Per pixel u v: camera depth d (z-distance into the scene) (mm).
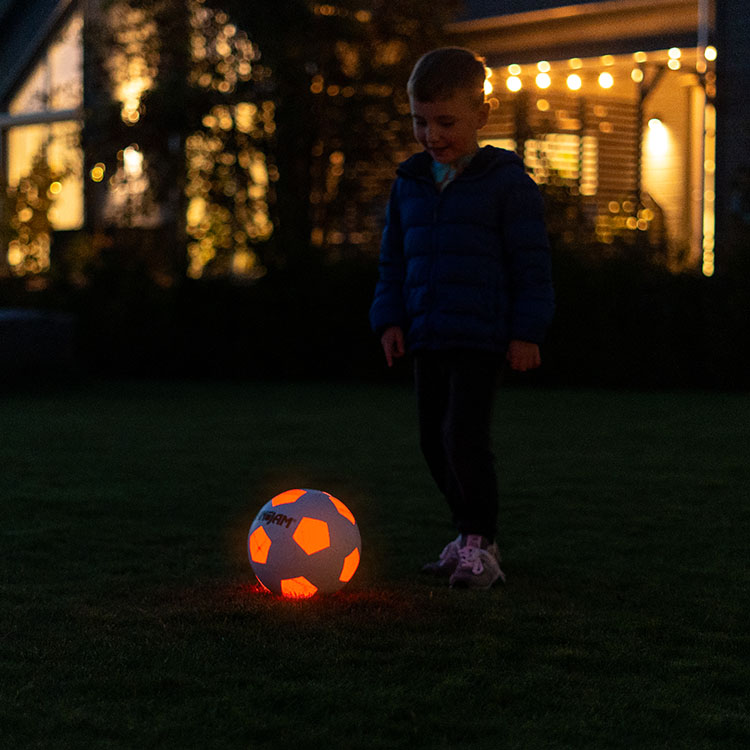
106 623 3068
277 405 9344
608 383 11148
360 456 6477
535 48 13797
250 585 3502
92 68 14469
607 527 4527
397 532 4391
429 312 3633
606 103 14094
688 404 9359
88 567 3773
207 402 9586
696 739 2287
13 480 5598
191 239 13688
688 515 4773
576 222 12320
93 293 12969
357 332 11828
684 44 12742
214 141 13406
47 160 16734
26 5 17891
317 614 3148
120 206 15484
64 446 6859
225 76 13180
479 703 2463
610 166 14133
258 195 13992
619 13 13117
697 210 14203
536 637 2979
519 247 3600
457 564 3645
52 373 11039
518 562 3898
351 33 12758
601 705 2467
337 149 13141
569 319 11133
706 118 12383
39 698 2475
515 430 7652
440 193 3684
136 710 2402
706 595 3459
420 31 13180
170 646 2857
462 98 3559
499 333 3605
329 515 3318
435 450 3830
